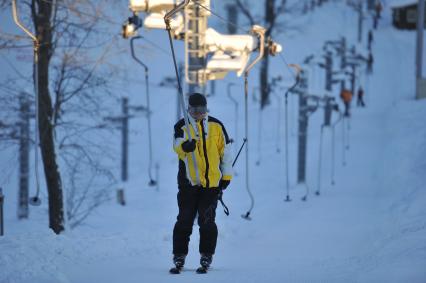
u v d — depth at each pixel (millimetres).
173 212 59875
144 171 85500
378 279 14906
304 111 57625
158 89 117188
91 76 46344
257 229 34406
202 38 37812
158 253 21969
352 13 189750
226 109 112250
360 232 31375
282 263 20641
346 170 58906
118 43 45812
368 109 99812
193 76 38250
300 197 49500
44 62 41281
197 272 17625
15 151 49188
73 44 44312
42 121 41781
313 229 33750
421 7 90562
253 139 90500
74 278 16609
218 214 44344
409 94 108438
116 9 45156
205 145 17641
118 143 94875
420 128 68812
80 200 52062
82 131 49125
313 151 71250
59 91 44594
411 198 37844
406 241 20844
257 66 126875
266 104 113750
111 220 55594
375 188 49219
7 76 46969
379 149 65750
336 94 116750
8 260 17641
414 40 165500
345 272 16875
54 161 42000
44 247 19812
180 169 18047
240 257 23281
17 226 55188
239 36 38312
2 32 39500
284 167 70625
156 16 37562
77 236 24297
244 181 64125
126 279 16438
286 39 160375
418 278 14586
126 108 73938
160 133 102688
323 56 95688
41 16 40625
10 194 65750
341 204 43344
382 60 144375
